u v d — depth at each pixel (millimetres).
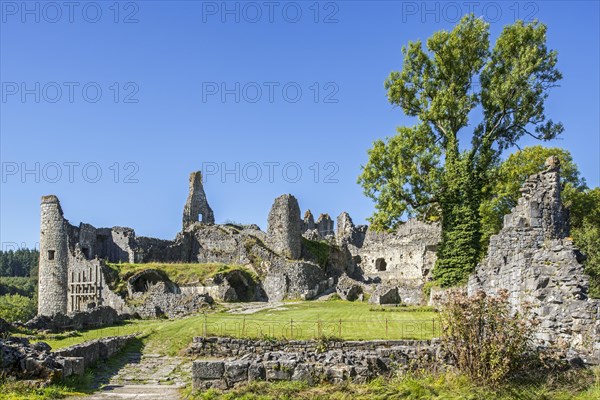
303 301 48312
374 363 16297
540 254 19656
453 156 42406
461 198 41812
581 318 17828
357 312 36594
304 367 15953
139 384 19781
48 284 61094
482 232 41625
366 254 70188
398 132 44500
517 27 42656
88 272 56594
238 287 55531
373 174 44156
